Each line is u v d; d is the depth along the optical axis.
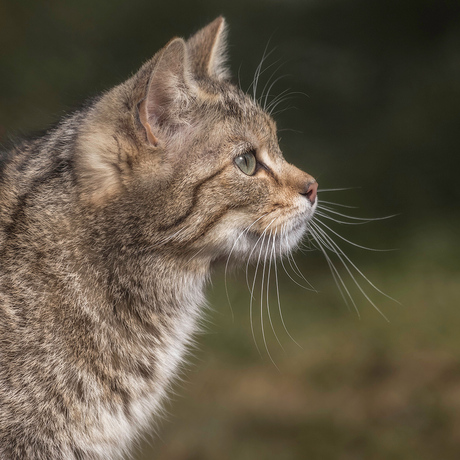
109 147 5.14
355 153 16.64
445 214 14.88
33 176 5.31
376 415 9.38
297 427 9.34
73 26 16.59
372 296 12.78
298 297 13.08
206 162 5.31
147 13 18.02
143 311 5.37
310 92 17.31
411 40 17.05
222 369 10.98
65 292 5.05
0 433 4.79
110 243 5.19
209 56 6.26
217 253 5.61
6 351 4.83
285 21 18.47
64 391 4.99
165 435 9.25
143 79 5.01
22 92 13.66
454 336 10.98
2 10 15.62
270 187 5.67
